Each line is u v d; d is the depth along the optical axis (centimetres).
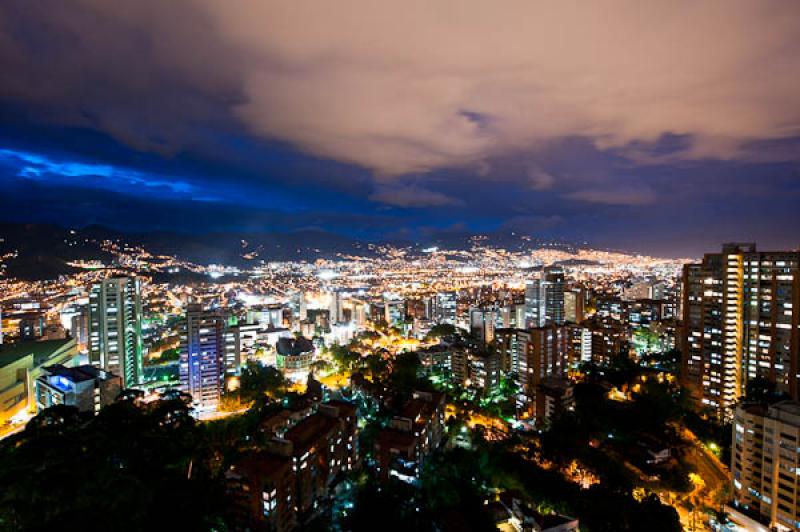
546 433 12406
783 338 12800
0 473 4925
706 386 14612
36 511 4388
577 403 14012
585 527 8675
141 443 6575
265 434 12150
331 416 12088
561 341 18275
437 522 8994
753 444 9100
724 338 14125
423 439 12156
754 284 13450
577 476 10656
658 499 8781
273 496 8769
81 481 4769
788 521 8494
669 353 19900
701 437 12419
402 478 10925
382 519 8994
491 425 15400
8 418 14025
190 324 16925
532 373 17388
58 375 13875
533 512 9019
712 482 10675
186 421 7806
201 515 6272
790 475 8475
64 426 6159
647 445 11719
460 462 11288
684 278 15250
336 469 11706
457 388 18488
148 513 5466
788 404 8981
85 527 4328
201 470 7812
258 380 18688
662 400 13250
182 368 16925
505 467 10844
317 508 10506
